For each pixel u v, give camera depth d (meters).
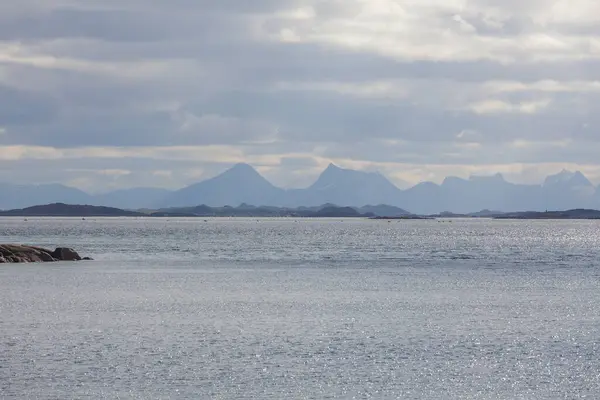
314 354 60.09
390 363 57.12
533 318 79.81
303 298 96.69
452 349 62.44
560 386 50.97
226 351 60.94
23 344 62.88
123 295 98.56
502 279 126.12
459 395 48.72
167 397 47.66
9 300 92.25
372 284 115.75
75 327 71.75
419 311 84.81
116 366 55.19
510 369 55.47
